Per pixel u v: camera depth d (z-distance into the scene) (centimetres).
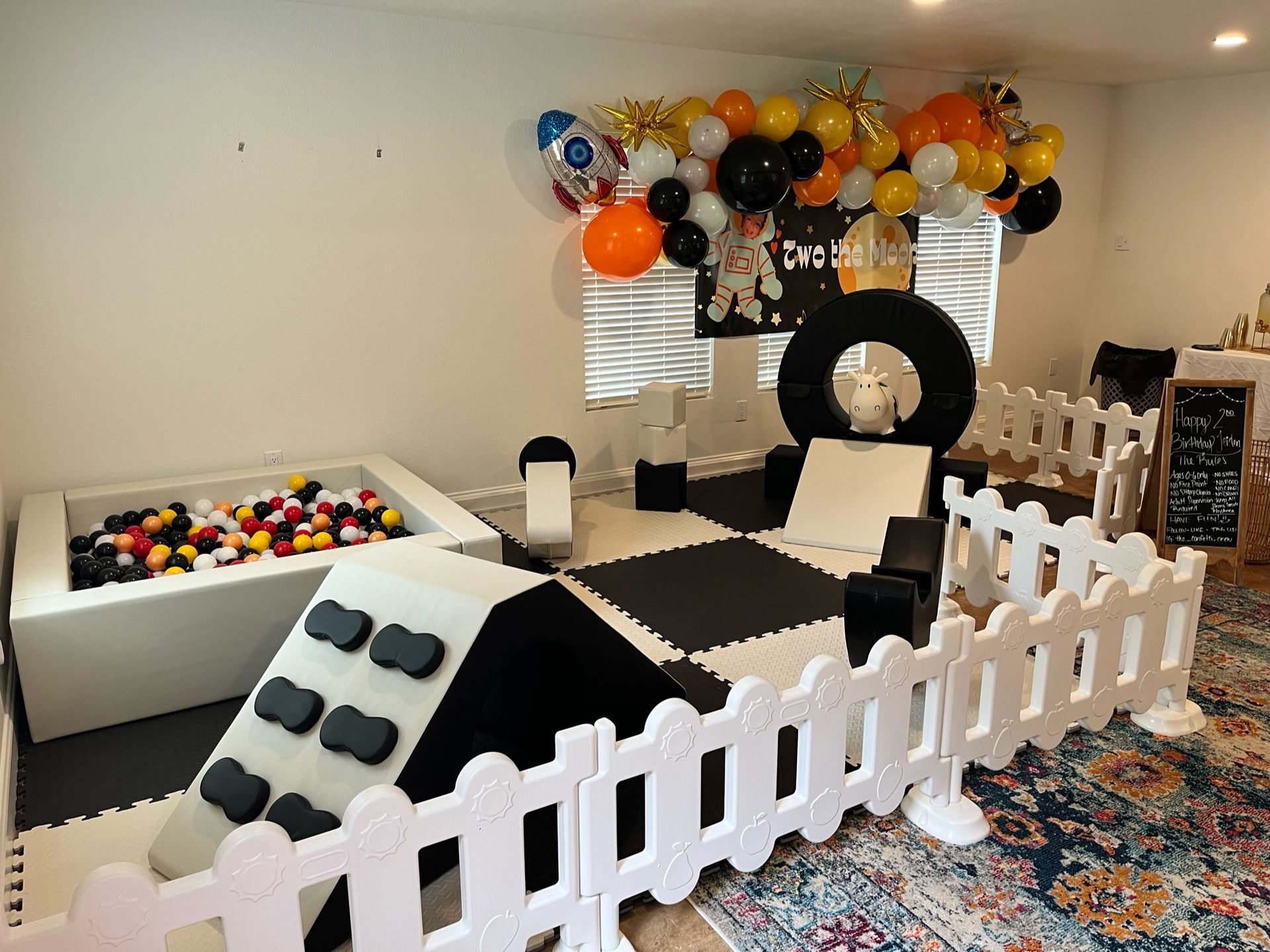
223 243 416
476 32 452
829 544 452
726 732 201
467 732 211
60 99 374
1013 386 700
